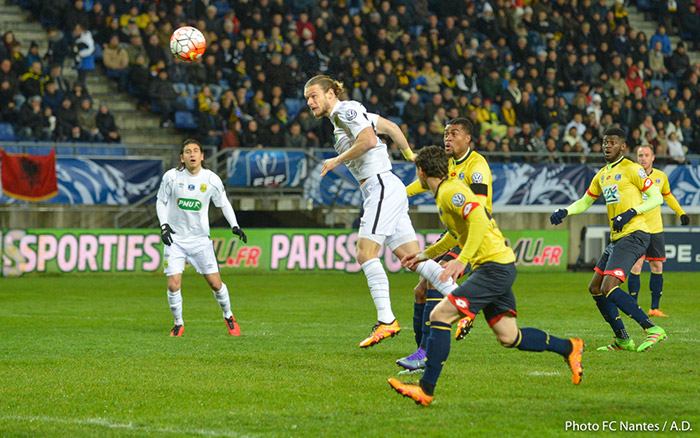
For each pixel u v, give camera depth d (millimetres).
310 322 17000
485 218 8867
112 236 28562
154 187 30406
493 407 8758
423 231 30078
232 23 36094
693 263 32656
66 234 28188
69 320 17266
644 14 47031
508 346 9375
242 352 12750
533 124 37938
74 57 34188
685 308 19984
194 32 16672
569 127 37656
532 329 9383
